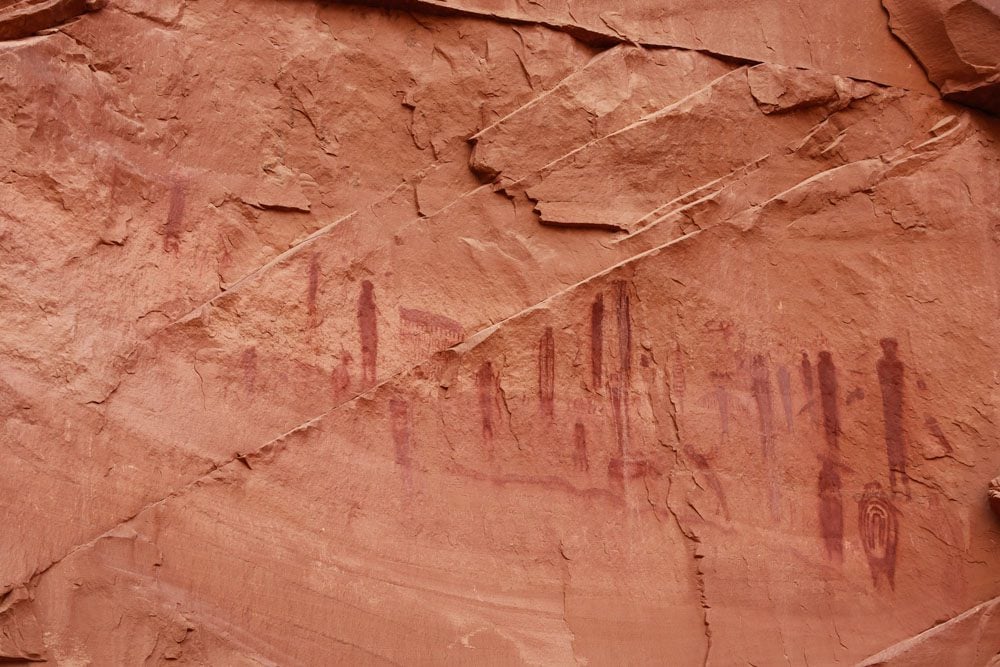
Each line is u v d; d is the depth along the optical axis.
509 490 4.62
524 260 4.96
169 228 4.53
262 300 4.54
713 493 4.80
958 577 4.84
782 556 4.77
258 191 4.76
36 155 4.29
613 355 4.87
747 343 5.01
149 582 4.01
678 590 4.66
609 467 4.75
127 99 4.59
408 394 4.61
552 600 4.53
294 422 4.45
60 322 4.16
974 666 4.61
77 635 3.85
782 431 4.94
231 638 4.07
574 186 5.05
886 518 4.91
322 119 4.95
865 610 4.77
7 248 4.14
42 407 4.03
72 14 4.57
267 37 4.93
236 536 4.19
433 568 4.43
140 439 4.17
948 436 5.01
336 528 4.35
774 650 4.63
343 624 4.25
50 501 3.95
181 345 4.36
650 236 5.03
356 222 4.82
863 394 5.04
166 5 4.77
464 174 5.06
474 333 4.83
